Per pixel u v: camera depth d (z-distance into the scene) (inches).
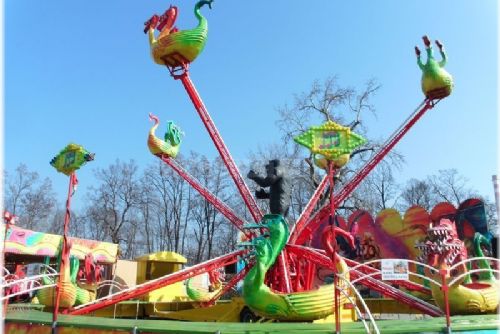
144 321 305.6
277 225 374.9
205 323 291.6
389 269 262.8
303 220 494.3
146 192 1817.2
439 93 467.8
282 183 449.4
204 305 517.7
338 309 260.1
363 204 1264.8
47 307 449.4
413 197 1925.4
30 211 1940.2
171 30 472.1
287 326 270.4
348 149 262.4
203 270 449.4
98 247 1001.5
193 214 1792.6
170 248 1784.0
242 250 480.1
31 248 859.4
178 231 1780.3
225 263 468.8
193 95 480.4
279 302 304.5
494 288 369.1
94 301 390.6
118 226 1764.3
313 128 266.7
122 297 403.2
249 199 500.7
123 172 1825.8
